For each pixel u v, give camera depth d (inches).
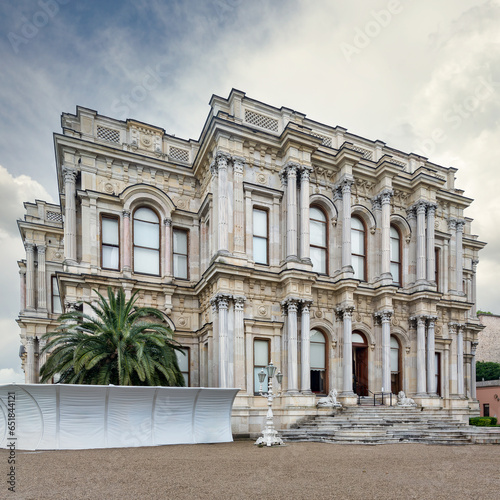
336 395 847.7
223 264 797.9
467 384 1293.1
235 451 547.5
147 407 597.3
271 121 962.1
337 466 429.7
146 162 946.7
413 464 448.5
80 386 546.9
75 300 820.0
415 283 1044.5
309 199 948.6
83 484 339.9
